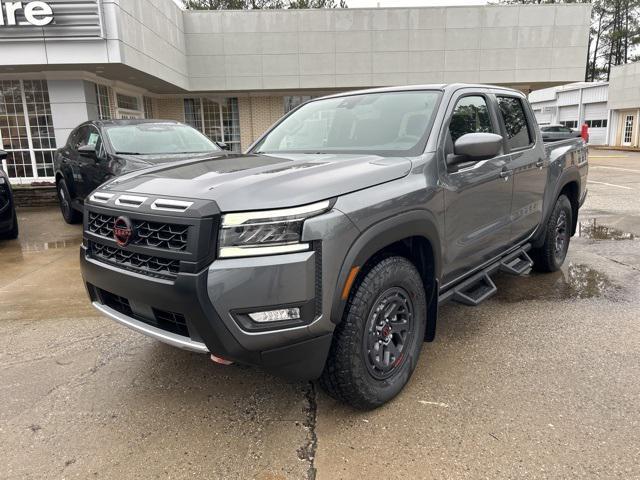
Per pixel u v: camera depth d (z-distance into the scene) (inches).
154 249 94.9
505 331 153.2
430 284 122.7
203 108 753.6
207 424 108.1
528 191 170.6
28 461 97.0
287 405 115.1
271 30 699.4
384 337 109.7
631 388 118.6
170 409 114.3
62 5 434.3
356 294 100.8
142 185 107.0
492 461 94.0
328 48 711.1
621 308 171.0
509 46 733.9
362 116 141.9
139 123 308.0
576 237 287.4
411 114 133.7
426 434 102.7
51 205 460.1
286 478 90.8
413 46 721.6
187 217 90.0
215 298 87.9
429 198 114.8
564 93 1566.2
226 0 1406.3
